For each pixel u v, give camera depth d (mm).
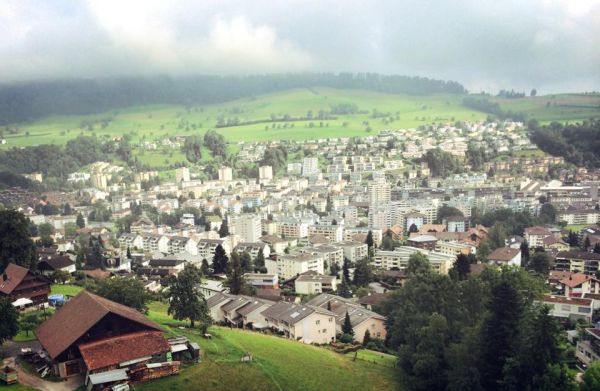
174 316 127438
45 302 133500
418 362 113250
